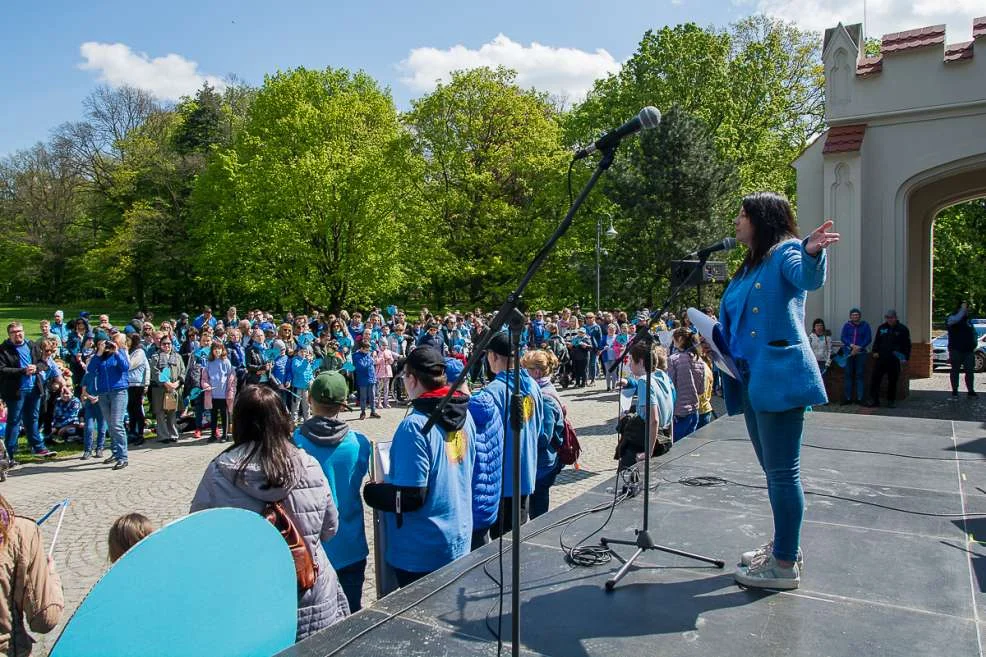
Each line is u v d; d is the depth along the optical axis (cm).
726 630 252
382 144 3198
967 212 3406
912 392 1482
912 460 538
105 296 5228
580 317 2239
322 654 232
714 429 665
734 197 2709
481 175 3144
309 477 271
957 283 3453
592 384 1892
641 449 547
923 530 367
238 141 3412
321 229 2900
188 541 208
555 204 3166
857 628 253
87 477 873
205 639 213
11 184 4884
